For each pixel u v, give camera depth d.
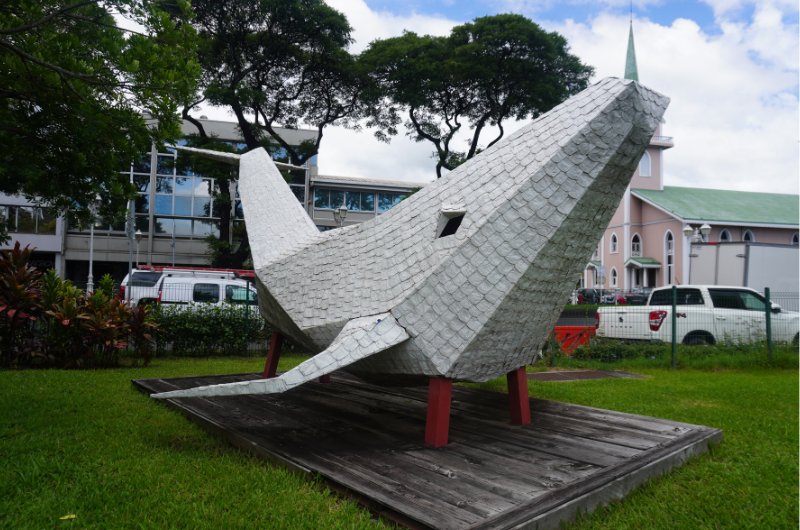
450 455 3.89
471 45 18.14
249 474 3.63
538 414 5.34
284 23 17.53
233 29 17.75
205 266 27.34
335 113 20.48
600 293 28.98
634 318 11.48
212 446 4.41
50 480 3.54
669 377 8.92
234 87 17.86
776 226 29.62
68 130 5.41
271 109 19.62
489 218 3.96
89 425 4.83
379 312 4.35
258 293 6.31
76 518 2.96
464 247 4.00
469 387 6.94
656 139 34.03
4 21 4.95
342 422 4.89
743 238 29.97
